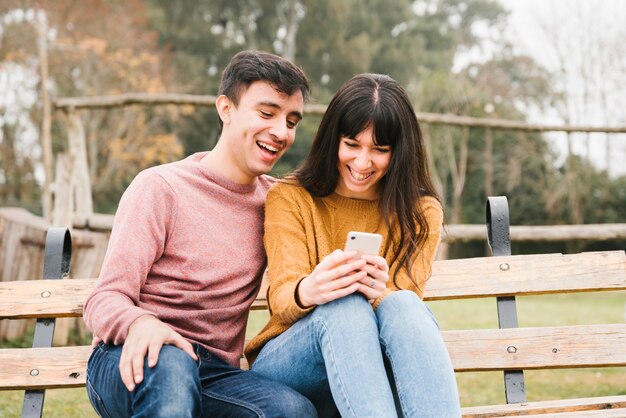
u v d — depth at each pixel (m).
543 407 1.88
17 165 18.72
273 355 1.81
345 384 1.55
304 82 1.97
